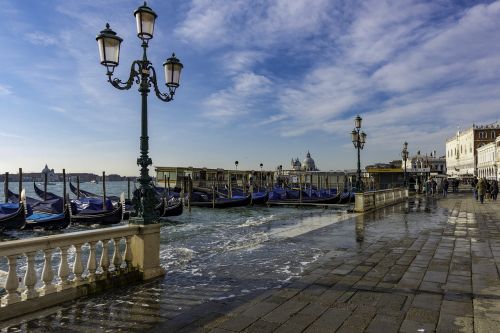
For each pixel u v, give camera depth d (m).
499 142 68.00
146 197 6.65
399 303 5.08
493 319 4.47
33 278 5.00
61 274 5.37
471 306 4.93
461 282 6.06
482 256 8.08
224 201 35.19
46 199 27.12
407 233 11.55
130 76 6.45
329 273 6.78
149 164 6.73
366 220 15.27
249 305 5.09
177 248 11.47
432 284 5.96
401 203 25.31
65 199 22.61
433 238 10.54
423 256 8.14
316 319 4.54
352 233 11.70
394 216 16.80
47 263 5.20
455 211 19.14
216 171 58.16
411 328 4.23
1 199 54.81
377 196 21.77
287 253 8.76
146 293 5.70
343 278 6.41
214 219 26.70
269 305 5.08
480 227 12.84
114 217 23.48
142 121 6.68
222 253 8.86
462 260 7.69
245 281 6.34
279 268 7.26
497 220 14.99
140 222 6.56
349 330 4.20
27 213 22.25
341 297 5.37
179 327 4.38
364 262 7.65
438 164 107.12
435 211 19.19
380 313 4.71
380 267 7.18
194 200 37.03
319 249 9.18
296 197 38.69
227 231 16.16
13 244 4.75
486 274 6.55
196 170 55.78
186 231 19.67
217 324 4.45
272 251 9.02
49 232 21.16
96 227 23.00
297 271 6.98
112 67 6.17
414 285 5.92
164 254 10.39
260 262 7.83
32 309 4.94
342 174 55.84
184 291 5.80
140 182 6.65
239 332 4.20
